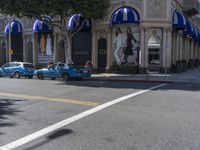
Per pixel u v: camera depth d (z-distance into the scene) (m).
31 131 8.41
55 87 20.05
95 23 35.38
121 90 18.25
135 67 33.47
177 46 38.06
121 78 28.02
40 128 8.73
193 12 44.41
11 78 30.66
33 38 40.91
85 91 17.62
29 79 28.83
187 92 17.42
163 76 29.95
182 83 24.00
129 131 8.34
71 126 8.92
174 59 37.19
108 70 34.84
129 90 18.27
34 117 10.21
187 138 7.66
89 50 36.66
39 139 7.62
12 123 9.38
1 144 7.24
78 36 36.97
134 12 33.00
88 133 8.15
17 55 43.38
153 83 24.05
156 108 11.86
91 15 29.12
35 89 18.72
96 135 7.95
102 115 10.46
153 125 9.01
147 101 13.67
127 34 34.03
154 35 33.34
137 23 33.25
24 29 41.78
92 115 10.46
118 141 7.42
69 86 20.78
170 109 11.65
